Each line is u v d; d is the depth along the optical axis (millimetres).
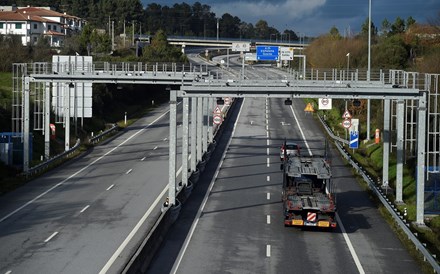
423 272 30047
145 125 93375
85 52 128250
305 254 32781
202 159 60906
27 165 55594
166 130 88062
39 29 168875
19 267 29406
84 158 66062
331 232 37688
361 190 51000
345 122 72250
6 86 87250
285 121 96312
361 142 78125
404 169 56812
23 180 53094
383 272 30000
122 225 38062
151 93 126812
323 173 39625
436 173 45906
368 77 55594
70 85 61844
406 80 44344
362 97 41125
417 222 39719
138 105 116500
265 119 98000
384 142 49906
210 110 70562
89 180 53688
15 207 43219
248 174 57562
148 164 62094
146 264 29500
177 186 48938
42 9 189125
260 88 41312
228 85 42500
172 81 57750
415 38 118438
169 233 36469
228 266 30203
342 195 48906
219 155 68250
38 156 65500
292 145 65500
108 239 34750
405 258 32500
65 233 36094
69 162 63656
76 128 78125
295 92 41312
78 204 44125
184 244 34125
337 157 67438
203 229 37656
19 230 36781
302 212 36875
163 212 37031
